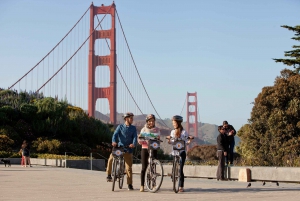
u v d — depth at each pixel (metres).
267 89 40.16
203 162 24.50
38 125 55.06
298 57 42.38
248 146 39.78
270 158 27.69
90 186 13.51
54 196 10.30
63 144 49.59
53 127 55.59
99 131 59.72
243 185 14.16
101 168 36.69
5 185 14.01
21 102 59.09
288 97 39.22
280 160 27.36
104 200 9.36
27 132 53.34
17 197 10.10
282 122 37.84
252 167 16.48
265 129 39.34
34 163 37.44
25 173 21.94
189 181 16.14
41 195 10.57
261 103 39.88
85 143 56.72
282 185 14.88
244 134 40.88
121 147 11.97
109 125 68.75
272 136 38.38
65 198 9.82
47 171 24.14
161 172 11.24
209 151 60.94
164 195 10.47
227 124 17.58
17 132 52.84
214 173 18.31
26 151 31.67
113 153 11.90
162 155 60.78
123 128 12.14
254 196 9.94
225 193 10.86
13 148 49.47
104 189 12.38
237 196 10.00
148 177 11.52
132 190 12.05
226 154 17.14
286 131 37.69
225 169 17.27
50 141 49.28
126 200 9.33
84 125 58.66
